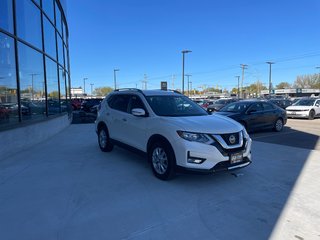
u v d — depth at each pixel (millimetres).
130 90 6953
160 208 4156
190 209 4133
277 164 6609
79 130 13281
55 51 13211
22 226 3611
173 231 3508
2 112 7305
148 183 5223
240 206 4258
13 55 7980
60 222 3717
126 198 4516
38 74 10148
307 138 10672
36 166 6410
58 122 12656
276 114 12539
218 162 4852
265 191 4875
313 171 6059
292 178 5586
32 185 5113
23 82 8609
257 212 4062
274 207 4234
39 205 4242
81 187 5008
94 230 3520
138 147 6133
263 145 9070
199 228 3590
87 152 7906
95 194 4680
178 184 5168
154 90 6801
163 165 5344
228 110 12234
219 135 4910
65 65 16656
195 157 4809
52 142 9711
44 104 10789
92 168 6227
